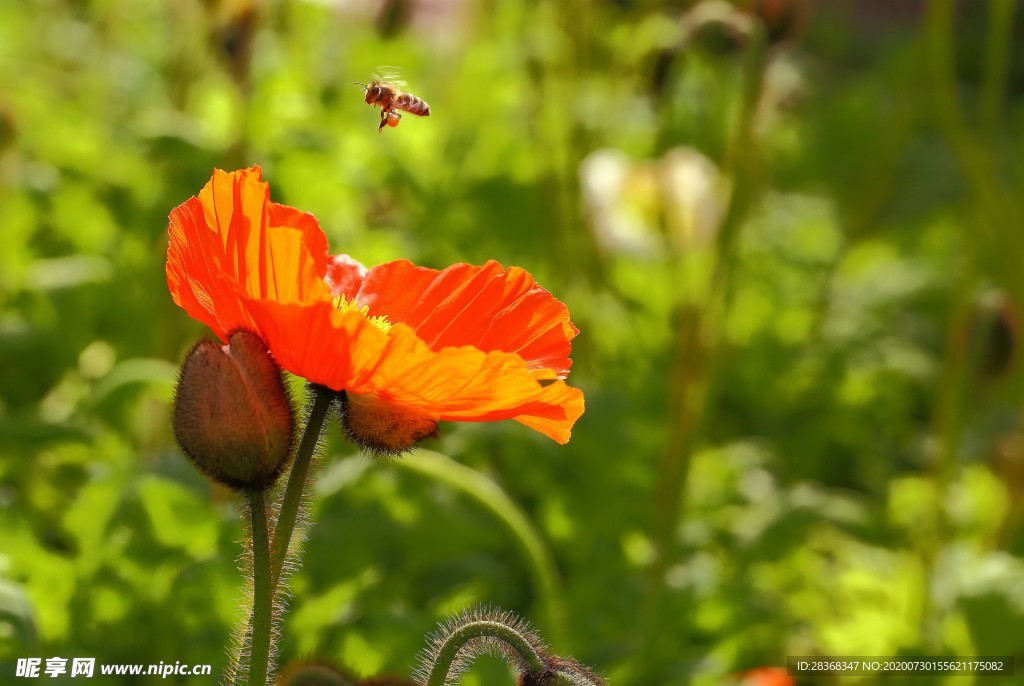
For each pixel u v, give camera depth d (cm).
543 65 112
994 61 93
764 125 101
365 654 68
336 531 73
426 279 58
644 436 94
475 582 75
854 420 129
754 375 127
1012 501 96
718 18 88
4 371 88
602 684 56
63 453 78
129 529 68
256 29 91
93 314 94
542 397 52
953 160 215
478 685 67
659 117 110
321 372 53
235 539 68
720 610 82
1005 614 84
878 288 151
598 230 119
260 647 54
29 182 97
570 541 84
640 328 119
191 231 53
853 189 188
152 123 98
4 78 123
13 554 67
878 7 358
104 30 130
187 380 53
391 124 61
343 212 97
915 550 95
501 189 115
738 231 83
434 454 74
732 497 106
